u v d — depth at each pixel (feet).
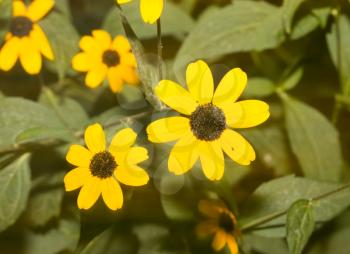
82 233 0.94
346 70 1.20
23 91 1.30
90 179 0.92
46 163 1.20
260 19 1.17
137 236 1.20
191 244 1.08
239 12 1.17
